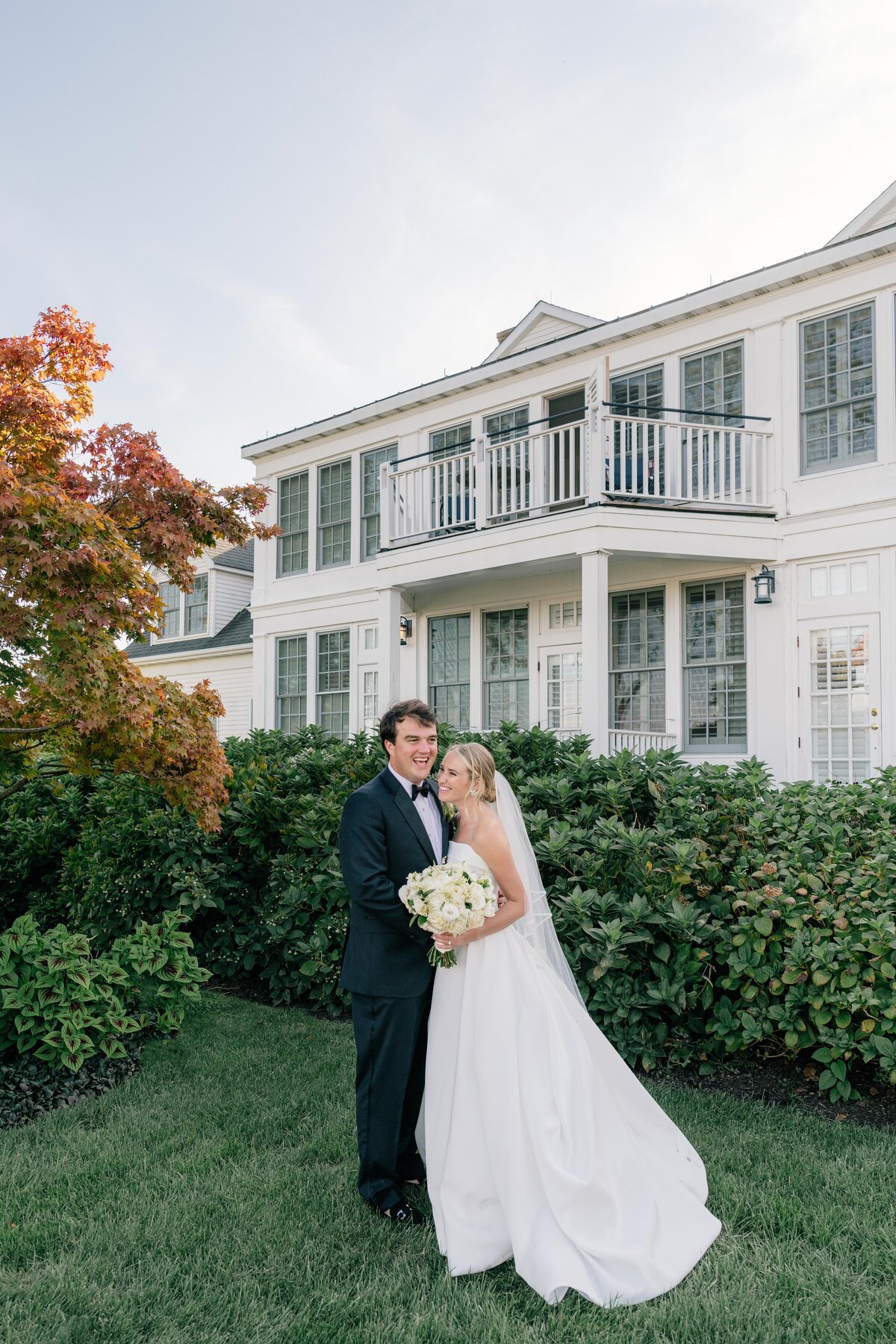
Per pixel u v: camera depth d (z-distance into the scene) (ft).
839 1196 9.11
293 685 49.98
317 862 17.37
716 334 33.96
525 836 10.19
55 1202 9.46
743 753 32.94
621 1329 7.11
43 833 22.48
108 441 16.02
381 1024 9.20
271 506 51.47
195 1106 12.30
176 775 15.93
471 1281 8.00
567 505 39.70
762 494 32.63
